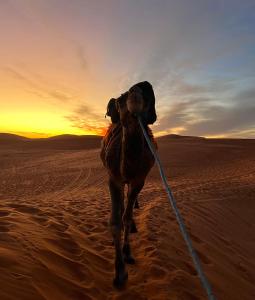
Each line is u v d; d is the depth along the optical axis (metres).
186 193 14.25
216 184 17.83
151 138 5.19
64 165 36.84
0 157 48.03
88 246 5.86
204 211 10.79
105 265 5.29
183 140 70.69
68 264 4.75
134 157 4.72
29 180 26.83
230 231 9.70
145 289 4.75
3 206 7.22
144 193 14.72
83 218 7.84
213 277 5.73
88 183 24.53
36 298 3.66
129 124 4.61
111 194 5.17
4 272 3.83
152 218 8.59
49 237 5.45
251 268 7.08
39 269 4.22
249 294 5.71
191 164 35.28
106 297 4.39
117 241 4.84
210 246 7.39
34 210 7.30
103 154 5.84
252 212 12.57
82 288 4.31
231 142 66.06
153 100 4.74
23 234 5.18
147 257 5.80
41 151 58.47
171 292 4.71
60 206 9.24
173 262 5.77
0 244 4.53
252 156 42.03
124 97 4.76
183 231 2.41
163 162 35.66
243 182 18.97
